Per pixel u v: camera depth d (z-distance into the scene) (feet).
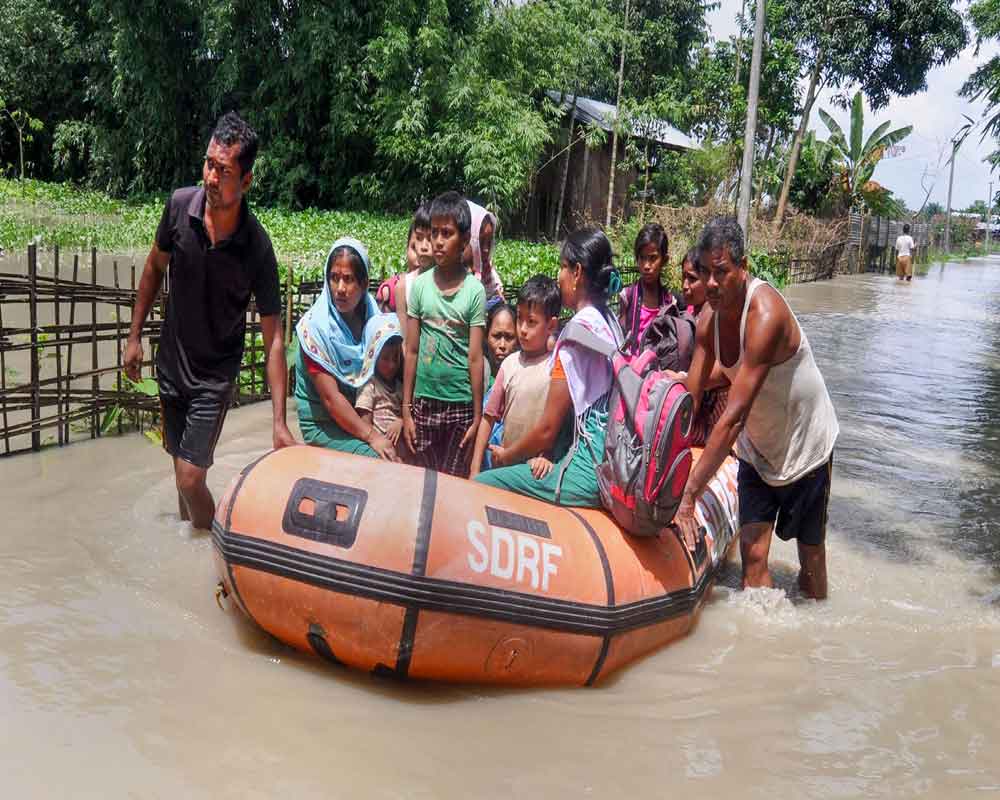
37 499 17.37
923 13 89.61
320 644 11.68
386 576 11.00
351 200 89.04
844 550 18.07
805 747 11.19
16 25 100.37
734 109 88.12
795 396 14.32
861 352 42.42
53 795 9.18
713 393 16.76
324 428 15.01
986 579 16.96
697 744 11.12
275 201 91.66
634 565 12.85
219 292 14.90
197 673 11.78
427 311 15.38
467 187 85.20
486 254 17.78
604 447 12.97
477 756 10.48
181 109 95.96
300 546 11.37
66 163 101.81
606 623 12.09
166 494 18.13
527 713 11.57
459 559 11.16
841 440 26.40
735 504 16.94
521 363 14.37
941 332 51.85
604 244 13.98
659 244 18.88
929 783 10.54
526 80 86.89
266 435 22.80
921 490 22.17
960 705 12.39
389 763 10.19
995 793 10.39
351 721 10.98
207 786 9.52
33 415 20.06
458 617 11.16
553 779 10.14
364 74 83.20
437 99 82.02
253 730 10.61
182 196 14.67
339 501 11.41
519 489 13.48
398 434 15.69
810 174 102.27
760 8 51.31
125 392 21.77
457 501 11.51
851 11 90.22
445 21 84.99
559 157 94.27
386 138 82.74
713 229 13.52
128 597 13.73
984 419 29.94
